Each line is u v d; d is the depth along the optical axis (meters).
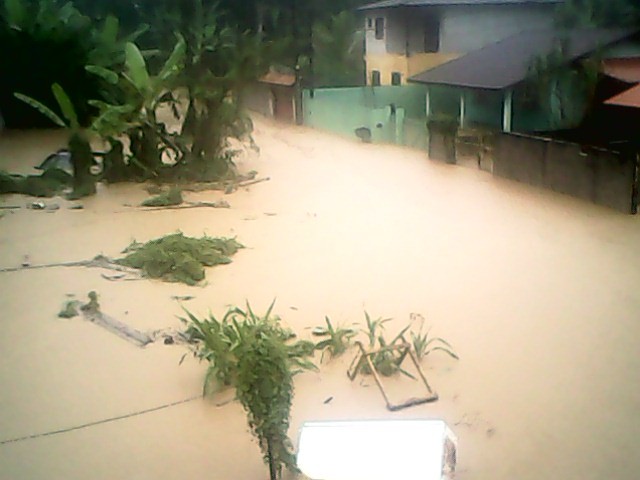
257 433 4.77
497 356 6.64
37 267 9.77
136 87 14.97
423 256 9.77
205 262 9.66
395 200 13.24
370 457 4.89
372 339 6.74
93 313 8.02
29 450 5.44
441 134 17.17
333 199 13.51
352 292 8.48
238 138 16.81
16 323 7.82
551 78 15.30
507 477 4.84
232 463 5.16
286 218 12.18
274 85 26.92
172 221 12.13
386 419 5.62
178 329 7.51
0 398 6.23
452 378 6.27
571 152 12.89
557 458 5.04
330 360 6.70
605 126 14.69
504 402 5.82
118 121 14.81
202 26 22.66
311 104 24.70
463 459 5.06
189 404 6.02
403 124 20.34
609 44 15.44
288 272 9.30
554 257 9.52
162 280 9.13
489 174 15.55
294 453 4.98
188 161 15.62
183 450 5.36
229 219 12.22
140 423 5.76
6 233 11.59
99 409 6.00
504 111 15.84
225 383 6.15
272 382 4.64
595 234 10.55
